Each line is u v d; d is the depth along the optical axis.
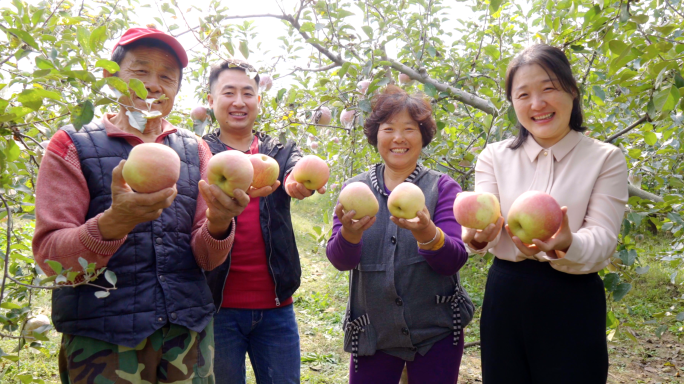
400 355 1.71
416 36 3.13
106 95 1.17
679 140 2.43
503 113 2.24
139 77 1.42
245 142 2.08
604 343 1.42
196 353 1.36
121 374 1.22
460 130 3.42
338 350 3.79
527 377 1.52
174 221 1.37
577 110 1.52
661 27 1.55
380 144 1.81
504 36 3.20
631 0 1.69
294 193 1.72
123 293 1.25
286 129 2.25
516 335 1.51
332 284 5.52
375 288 1.71
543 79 1.43
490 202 1.44
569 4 2.18
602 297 1.45
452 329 1.71
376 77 2.43
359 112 2.40
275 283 1.85
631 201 2.02
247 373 3.37
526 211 1.33
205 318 1.39
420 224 1.46
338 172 3.50
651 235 5.58
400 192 1.51
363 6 2.75
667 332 4.10
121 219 1.13
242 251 1.85
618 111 2.76
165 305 1.29
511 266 1.54
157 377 1.31
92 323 1.22
